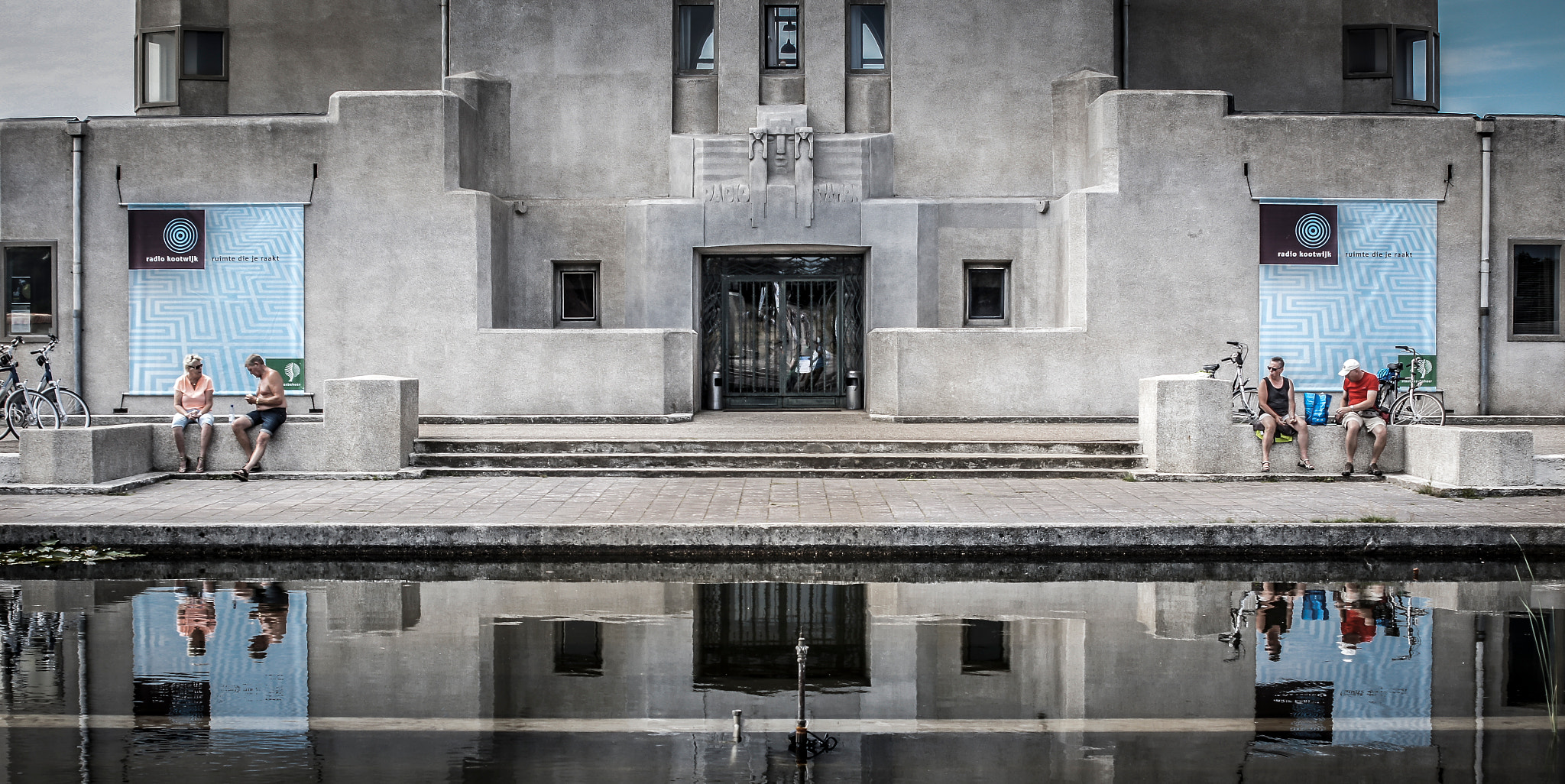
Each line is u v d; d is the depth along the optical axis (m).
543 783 4.79
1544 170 18.70
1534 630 7.38
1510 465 12.16
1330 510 11.10
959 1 20.03
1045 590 8.79
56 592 8.66
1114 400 18.48
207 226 18.84
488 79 20.12
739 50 20.05
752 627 7.52
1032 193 20.11
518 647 7.00
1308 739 5.33
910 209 19.73
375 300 18.78
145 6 22.22
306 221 18.83
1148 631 7.39
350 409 13.81
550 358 18.44
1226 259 18.55
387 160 18.77
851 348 20.89
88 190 18.83
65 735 5.37
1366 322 18.62
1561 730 5.46
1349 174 18.55
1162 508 11.25
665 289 19.83
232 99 22.05
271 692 6.07
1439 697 5.98
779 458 14.12
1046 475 13.77
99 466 12.62
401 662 6.67
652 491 12.62
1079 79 19.72
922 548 10.13
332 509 11.21
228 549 10.21
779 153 19.77
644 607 8.15
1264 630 7.43
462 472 13.93
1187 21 21.89
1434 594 8.62
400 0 21.95
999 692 6.08
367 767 4.96
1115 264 18.47
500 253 19.48
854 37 20.33
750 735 5.40
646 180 20.27
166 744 5.25
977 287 20.09
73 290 18.86
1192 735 5.39
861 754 5.14
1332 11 21.95
